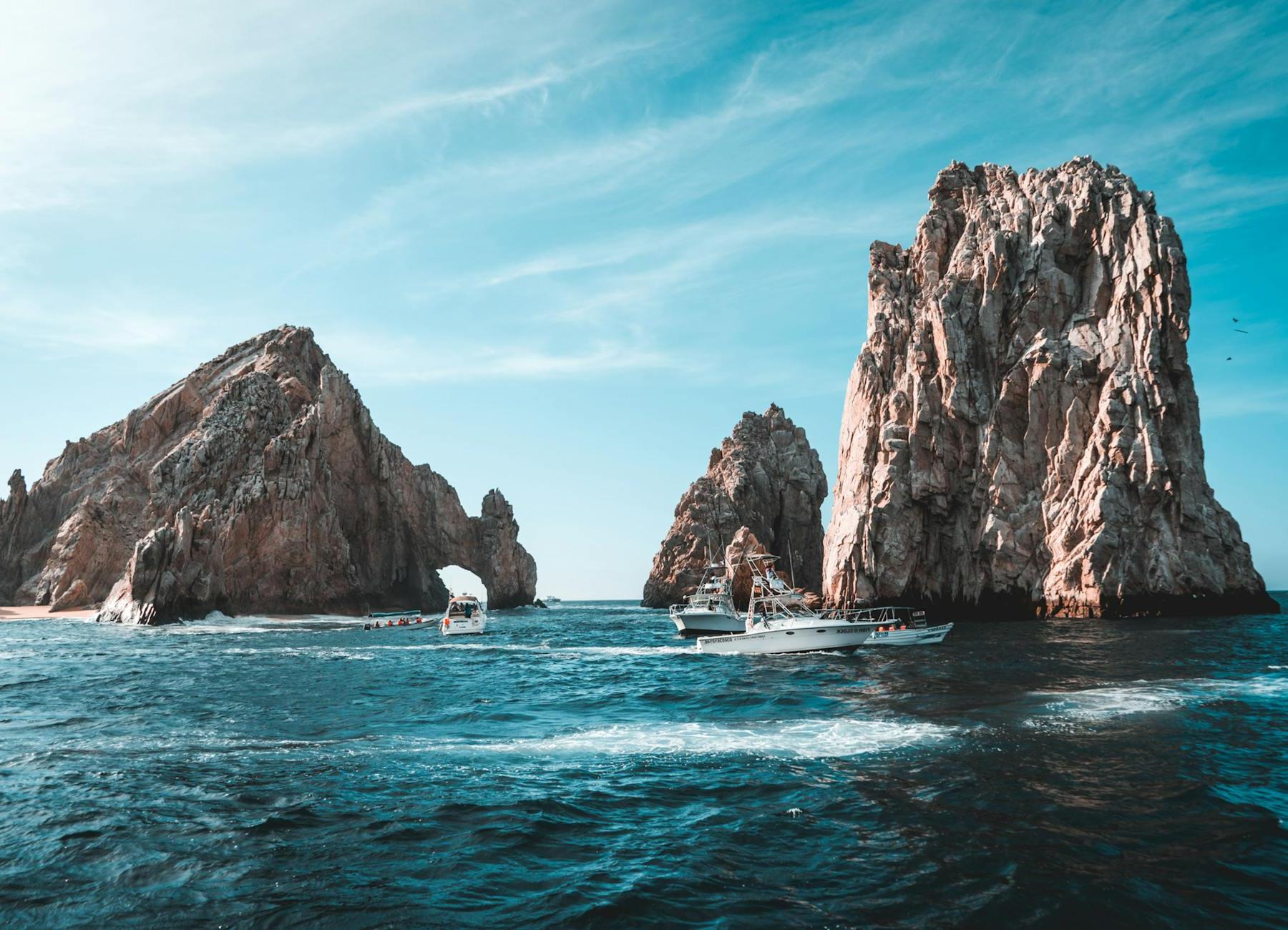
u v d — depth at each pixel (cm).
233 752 1914
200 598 9112
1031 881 1079
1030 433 7294
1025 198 8294
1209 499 6725
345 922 971
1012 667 3353
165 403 13300
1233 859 1152
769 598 5159
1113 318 7200
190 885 1082
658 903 1020
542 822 1343
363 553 13275
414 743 2028
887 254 9575
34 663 4394
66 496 12425
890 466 7812
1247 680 2827
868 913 990
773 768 1691
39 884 1084
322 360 14762
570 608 18550
